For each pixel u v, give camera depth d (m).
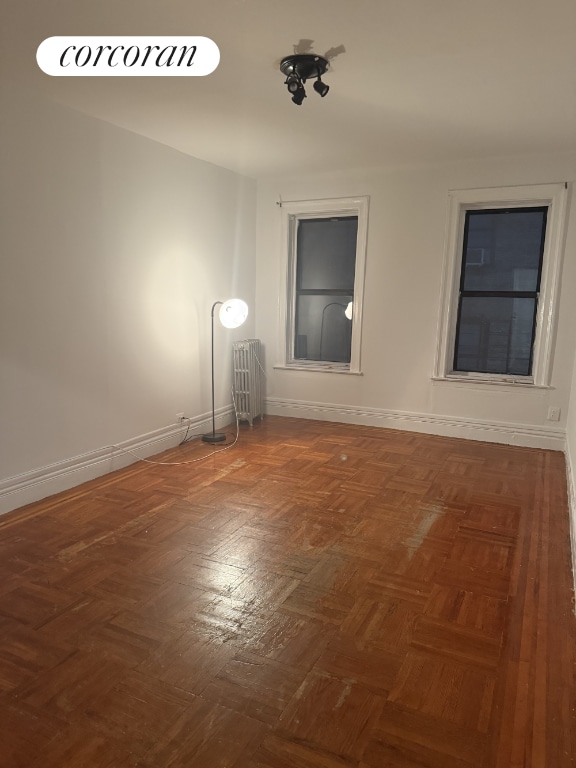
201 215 4.39
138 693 1.67
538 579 2.40
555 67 2.54
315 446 4.38
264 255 5.25
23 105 2.85
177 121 3.40
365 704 1.64
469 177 4.38
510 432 4.53
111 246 3.53
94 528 2.81
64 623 2.01
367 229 4.79
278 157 4.28
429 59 2.48
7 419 2.93
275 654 1.86
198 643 1.91
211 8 2.08
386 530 2.86
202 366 4.61
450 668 1.81
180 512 3.03
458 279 4.61
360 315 4.94
